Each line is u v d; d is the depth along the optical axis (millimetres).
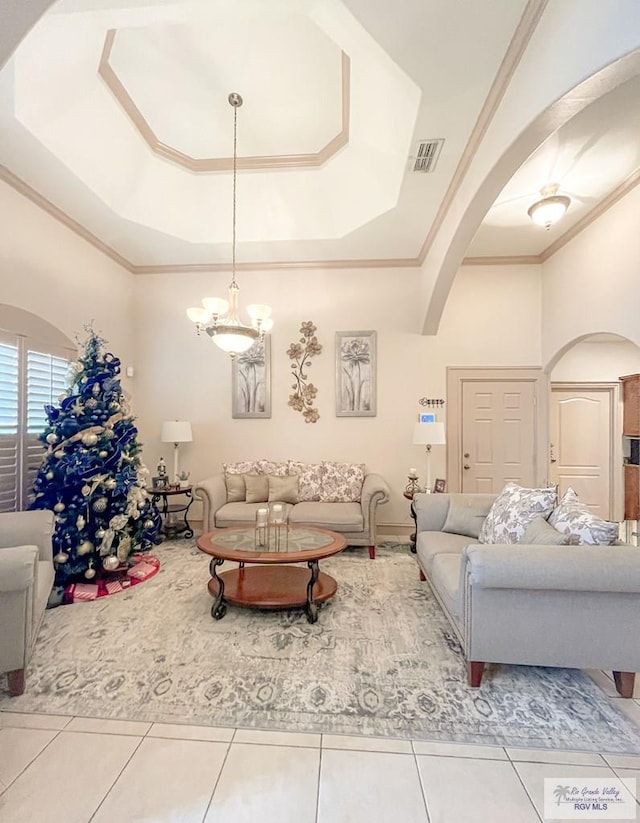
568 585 1945
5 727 1866
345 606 3078
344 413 5180
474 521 3273
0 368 3371
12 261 3424
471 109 2607
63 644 2547
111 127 3322
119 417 3633
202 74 3059
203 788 1566
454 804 1513
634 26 1607
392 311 5188
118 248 4770
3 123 2785
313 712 1975
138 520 3842
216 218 4449
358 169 3787
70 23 2389
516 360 5125
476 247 4852
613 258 3713
